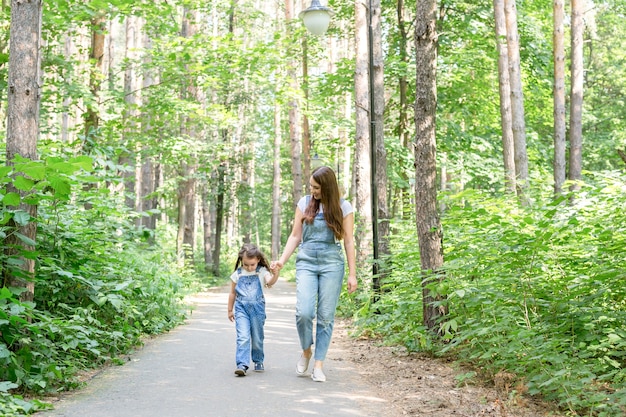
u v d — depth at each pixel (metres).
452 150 19.19
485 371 5.66
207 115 16.42
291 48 18.55
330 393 5.08
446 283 6.50
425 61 7.07
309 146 24.67
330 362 6.68
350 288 5.68
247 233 44.91
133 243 9.78
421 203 7.11
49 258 5.86
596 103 30.05
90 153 7.95
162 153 15.39
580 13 16.36
